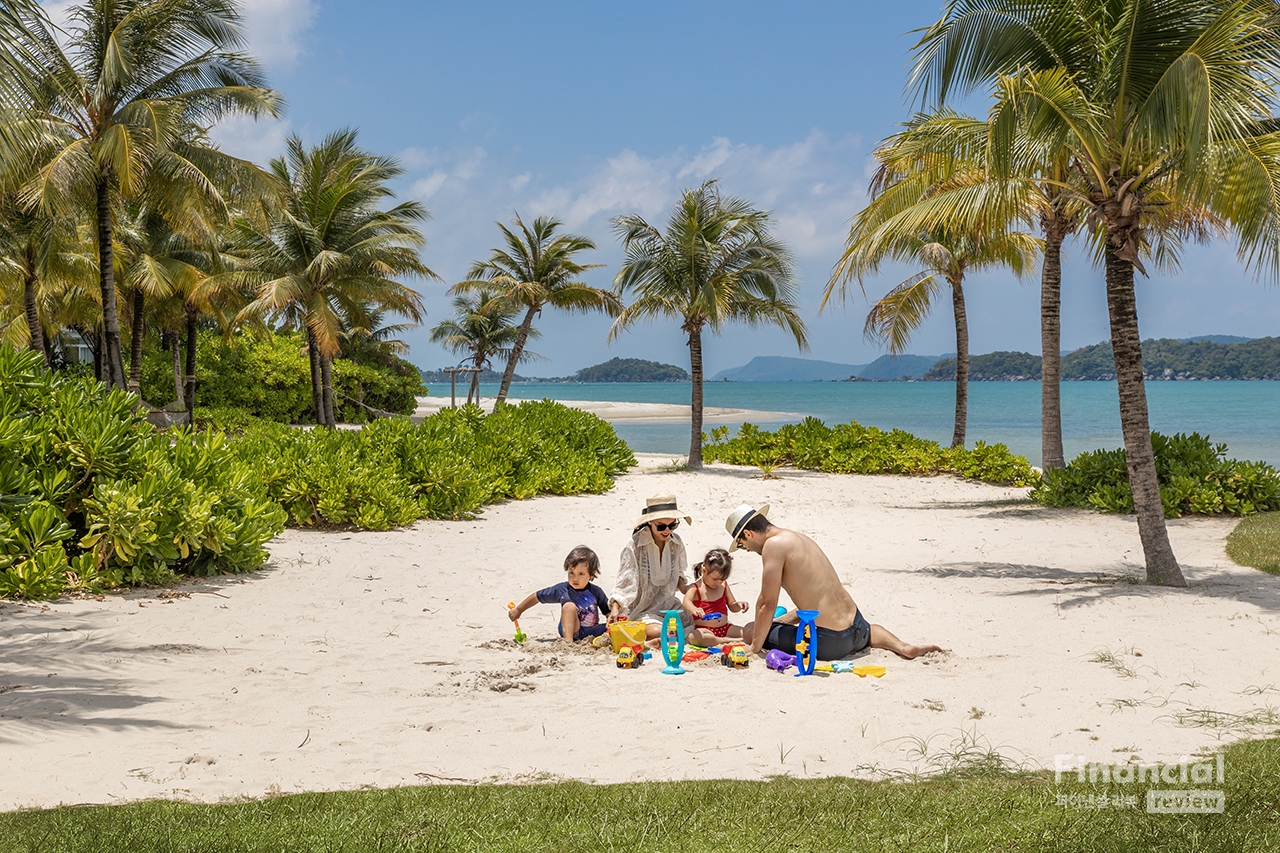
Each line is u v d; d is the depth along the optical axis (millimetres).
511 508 16469
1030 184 10523
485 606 8750
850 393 183625
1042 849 3285
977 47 10445
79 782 4176
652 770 4520
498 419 20812
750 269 24906
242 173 24375
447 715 5426
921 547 12805
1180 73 8625
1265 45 9273
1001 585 9875
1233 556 11570
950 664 6594
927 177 11305
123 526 8820
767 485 21141
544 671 6492
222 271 34781
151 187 23500
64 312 36531
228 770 4434
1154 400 100875
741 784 4152
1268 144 9445
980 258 20984
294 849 3254
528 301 36750
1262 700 5621
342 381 53312
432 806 3801
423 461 15008
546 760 4668
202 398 47312
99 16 22047
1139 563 11461
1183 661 6594
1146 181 9977
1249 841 3312
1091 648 7020
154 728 5062
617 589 7426
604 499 18219
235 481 10602
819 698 5781
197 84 23844
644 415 78438
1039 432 52719
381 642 7320
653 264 25172
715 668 6566
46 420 9578
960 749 4781
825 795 3963
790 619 6898
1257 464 16234
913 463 23422
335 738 4980
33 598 8211
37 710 5250
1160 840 3332
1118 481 16781
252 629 7648
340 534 12914
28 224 28734
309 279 34656
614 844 3383
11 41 7730
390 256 35969
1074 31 10086
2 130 8953
